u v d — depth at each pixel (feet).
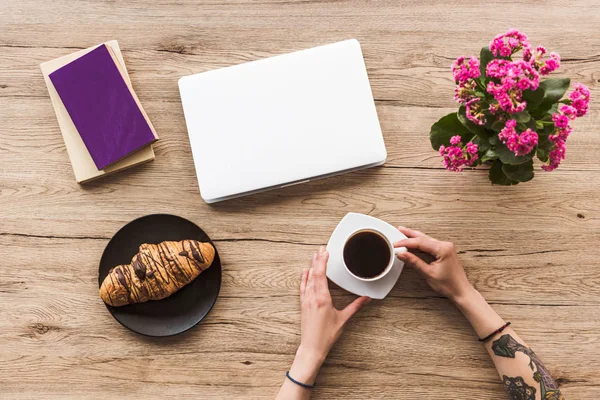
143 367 3.27
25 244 3.30
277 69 3.20
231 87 3.19
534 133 2.48
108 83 3.17
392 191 3.32
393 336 3.29
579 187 3.31
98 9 3.35
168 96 3.34
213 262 3.20
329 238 3.31
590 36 3.33
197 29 3.36
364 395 3.28
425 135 3.33
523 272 3.30
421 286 3.30
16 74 3.34
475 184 3.32
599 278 3.28
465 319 3.29
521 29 3.35
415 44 3.36
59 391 3.26
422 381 3.28
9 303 3.28
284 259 3.31
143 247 3.12
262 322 3.29
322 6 3.36
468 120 2.72
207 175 3.17
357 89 3.20
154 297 3.10
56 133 3.33
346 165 3.18
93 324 3.28
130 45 3.34
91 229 3.31
